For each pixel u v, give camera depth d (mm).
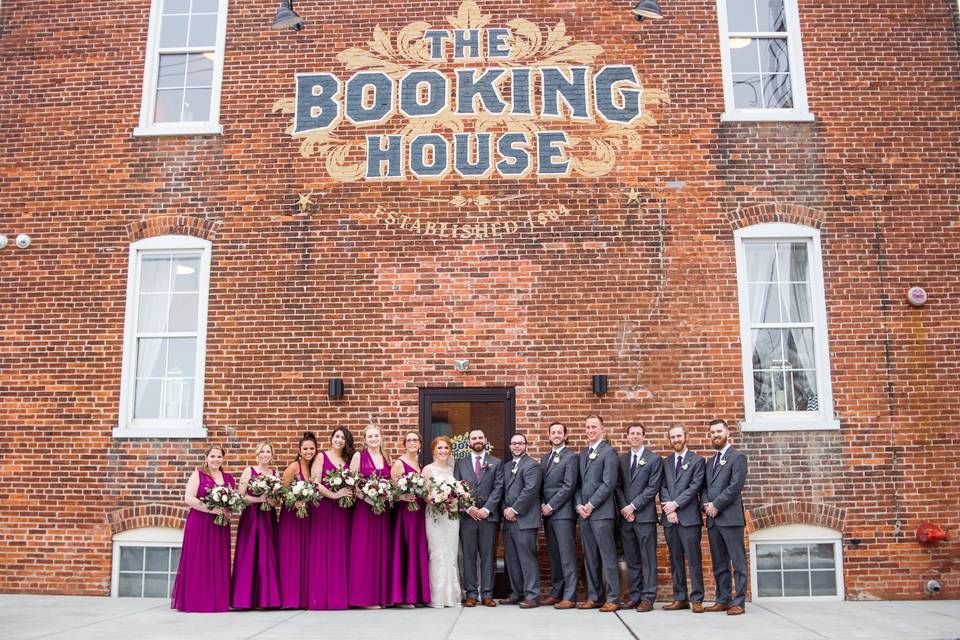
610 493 9516
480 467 10047
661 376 10992
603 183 11461
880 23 11891
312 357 11164
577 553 10414
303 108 11773
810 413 11062
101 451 11070
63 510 10984
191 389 11305
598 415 10914
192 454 11008
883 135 11594
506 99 11695
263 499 9492
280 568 9555
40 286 11492
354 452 9930
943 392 11000
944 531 10602
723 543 9375
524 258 11289
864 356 11062
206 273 11398
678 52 11797
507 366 11062
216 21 12219
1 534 10977
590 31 11852
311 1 12070
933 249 11328
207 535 9469
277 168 11641
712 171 11469
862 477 10773
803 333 11258
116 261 11516
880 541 10656
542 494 9930
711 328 11102
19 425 11188
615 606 9336
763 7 12102
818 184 11461
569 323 11133
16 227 11664
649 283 11211
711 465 9547
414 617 8875
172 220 11562
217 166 11672
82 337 11352
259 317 11273
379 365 11117
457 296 11234
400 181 11531
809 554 10688
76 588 10836
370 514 9602
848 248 11320
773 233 11336
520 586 9859
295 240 11445
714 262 11258
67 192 11703
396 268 11320
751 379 10992
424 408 11008
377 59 11883
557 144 11555
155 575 10844
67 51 12094
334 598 9438
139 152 11758
